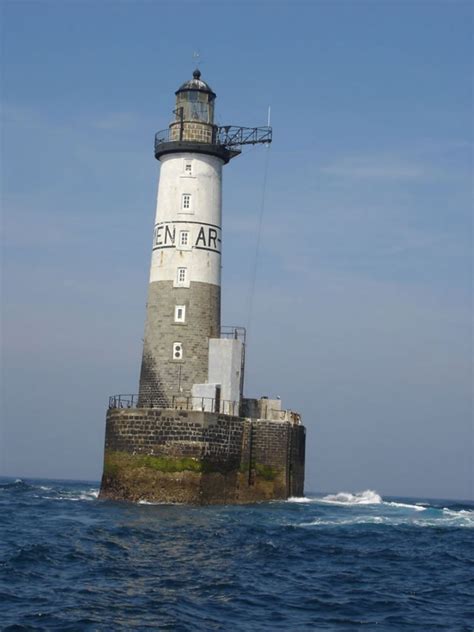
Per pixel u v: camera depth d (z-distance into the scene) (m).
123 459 62.34
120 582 34.31
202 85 72.00
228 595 33.00
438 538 51.25
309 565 40.22
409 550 46.12
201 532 47.66
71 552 40.12
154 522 51.16
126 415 62.47
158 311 69.19
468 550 47.31
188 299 68.69
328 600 33.12
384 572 39.62
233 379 67.31
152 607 30.42
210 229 70.31
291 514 59.41
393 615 31.16
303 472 74.25
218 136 72.44
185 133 70.94
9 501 67.12
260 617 29.98
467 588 36.91
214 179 71.25
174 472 61.09
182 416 61.44
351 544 47.00
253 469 66.44
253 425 66.62
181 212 69.94
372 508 69.69
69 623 27.89
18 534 46.06
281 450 67.31
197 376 67.81
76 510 58.12
